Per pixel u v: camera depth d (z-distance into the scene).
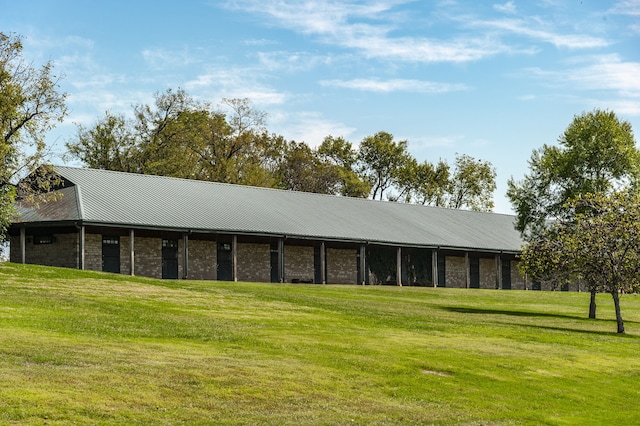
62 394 15.20
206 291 35.91
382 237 53.38
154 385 16.52
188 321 25.66
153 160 73.81
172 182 52.59
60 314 25.03
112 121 74.19
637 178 49.53
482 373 21.31
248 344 22.03
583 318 38.47
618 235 32.78
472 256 61.38
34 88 42.78
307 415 15.91
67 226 42.62
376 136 101.25
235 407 15.88
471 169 102.06
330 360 20.67
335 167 90.69
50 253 45.25
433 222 62.06
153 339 21.78
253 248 50.59
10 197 41.72
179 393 16.25
